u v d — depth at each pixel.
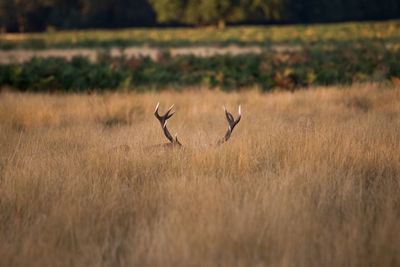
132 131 45.16
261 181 28.73
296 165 32.12
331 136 36.78
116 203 26.08
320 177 29.30
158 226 23.02
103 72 84.69
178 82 88.12
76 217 24.39
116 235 22.91
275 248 21.09
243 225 22.33
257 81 83.50
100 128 48.22
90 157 33.84
